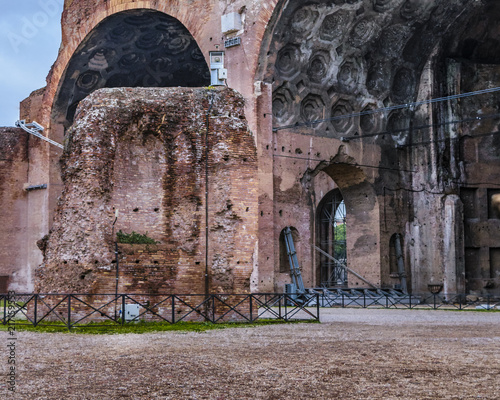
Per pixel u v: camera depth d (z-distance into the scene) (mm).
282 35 31578
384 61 35906
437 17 35062
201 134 19531
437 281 36250
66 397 7828
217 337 14516
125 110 18938
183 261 18906
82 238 17688
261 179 31266
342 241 41438
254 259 30969
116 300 17203
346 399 7711
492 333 16094
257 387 8414
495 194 38094
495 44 38000
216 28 32656
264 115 31547
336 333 15766
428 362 10578
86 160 18125
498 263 37656
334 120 35000
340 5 31766
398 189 37156
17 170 40562
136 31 37594
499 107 38281
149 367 10000
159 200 19344
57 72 39625
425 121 37250
